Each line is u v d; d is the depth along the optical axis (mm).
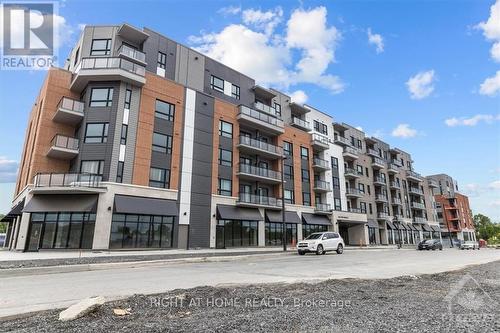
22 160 33406
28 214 22531
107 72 24609
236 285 8359
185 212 26812
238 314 5156
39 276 10734
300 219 36906
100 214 22344
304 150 41000
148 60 28438
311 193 40094
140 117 25828
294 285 8391
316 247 23438
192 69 31703
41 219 22484
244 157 34031
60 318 4832
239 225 30859
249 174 32125
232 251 24328
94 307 5121
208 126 30453
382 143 60562
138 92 26188
